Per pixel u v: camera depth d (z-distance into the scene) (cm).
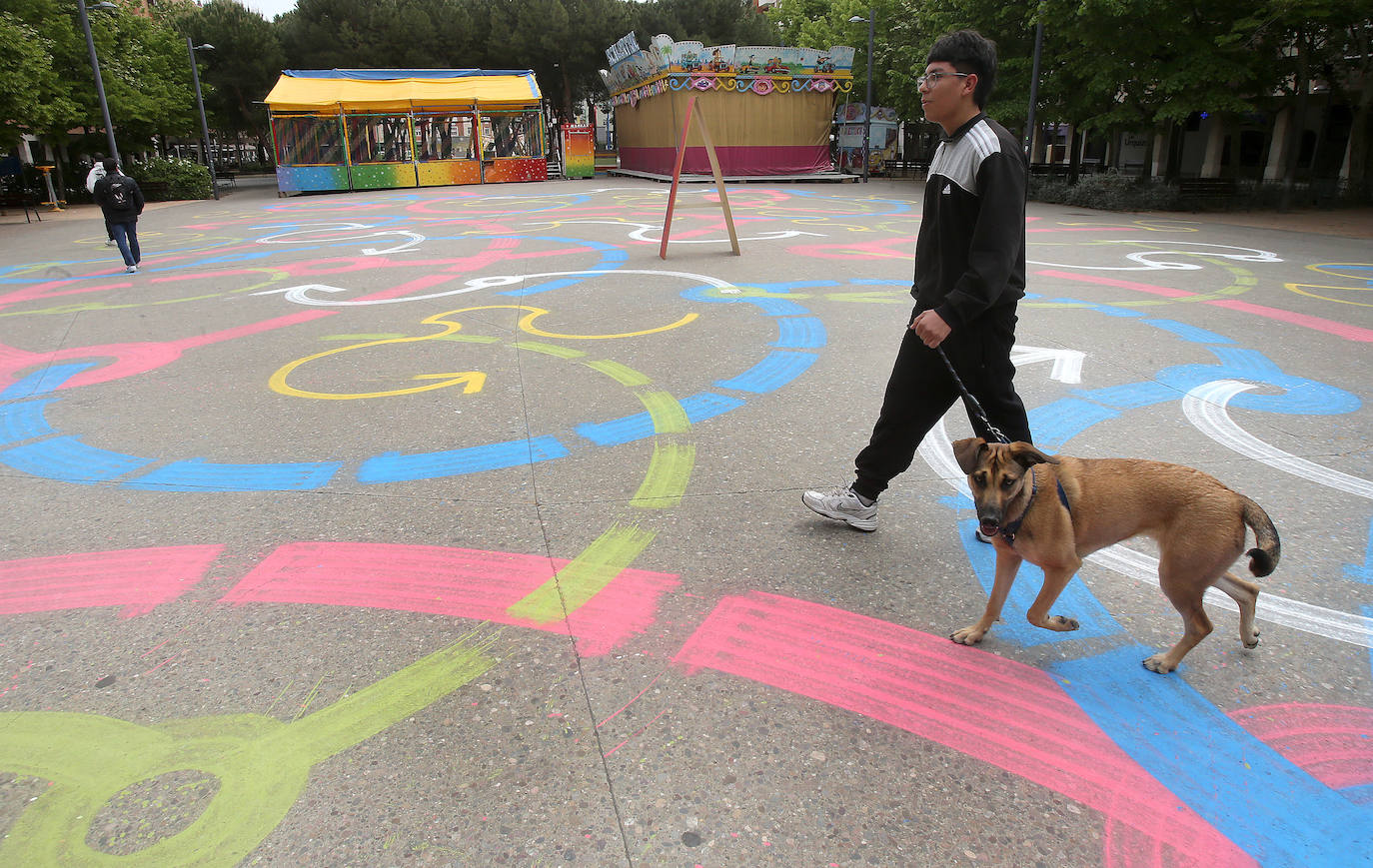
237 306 946
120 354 736
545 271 1155
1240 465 458
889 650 300
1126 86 2222
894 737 256
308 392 613
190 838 218
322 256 1365
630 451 489
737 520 401
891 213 2023
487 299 955
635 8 4469
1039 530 272
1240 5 1961
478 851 213
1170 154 2792
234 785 237
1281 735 255
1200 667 289
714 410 561
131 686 281
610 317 850
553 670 288
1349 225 1741
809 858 212
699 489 436
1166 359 672
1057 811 227
